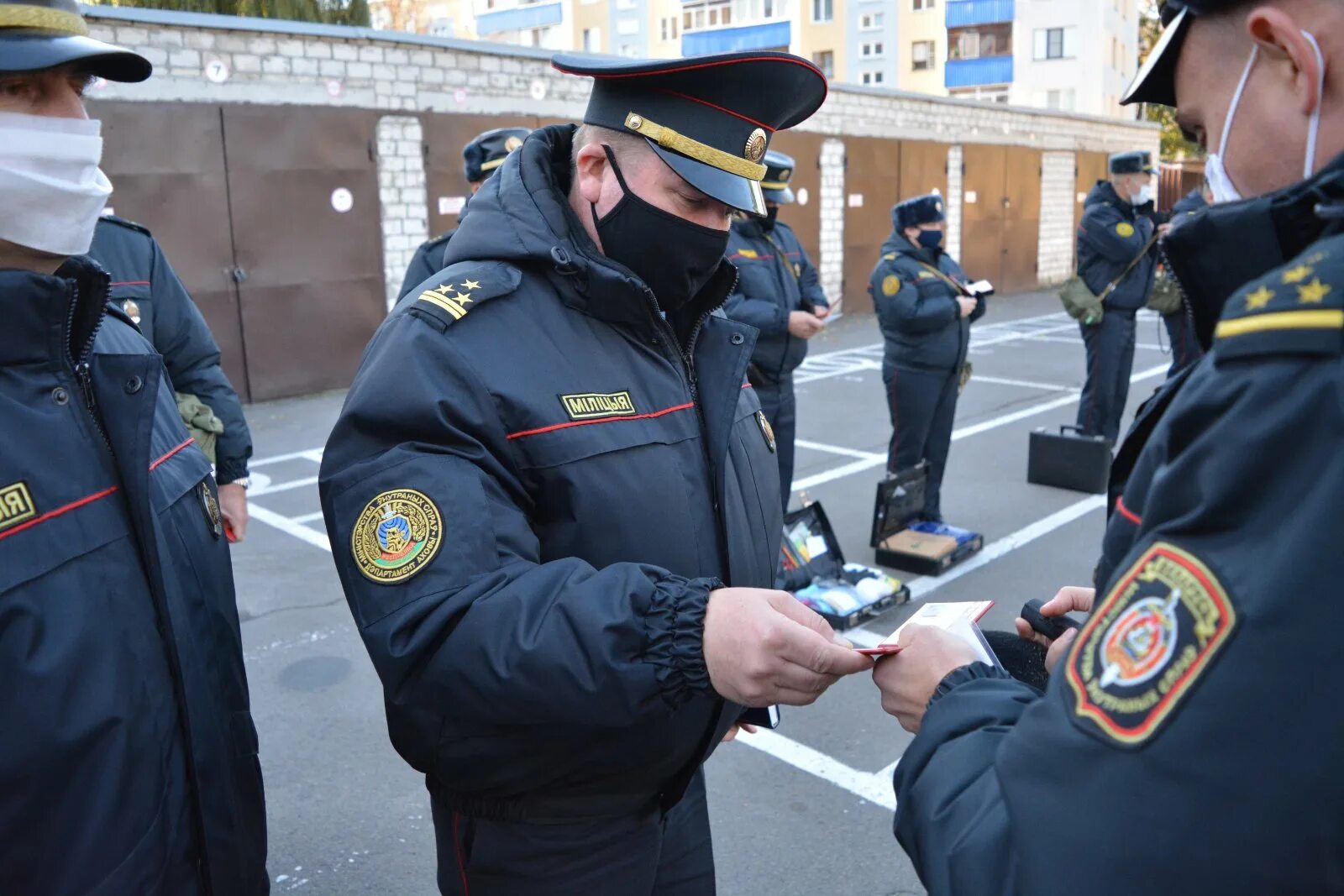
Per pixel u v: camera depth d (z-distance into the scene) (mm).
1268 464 661
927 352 4684
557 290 1406
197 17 7793
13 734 1078
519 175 1467
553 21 43750
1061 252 19125
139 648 1224
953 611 1241
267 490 6027
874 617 3982
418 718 1390
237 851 1375
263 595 4359
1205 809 642
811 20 39125
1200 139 891
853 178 14156
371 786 2924
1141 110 23172
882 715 3316
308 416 8195
